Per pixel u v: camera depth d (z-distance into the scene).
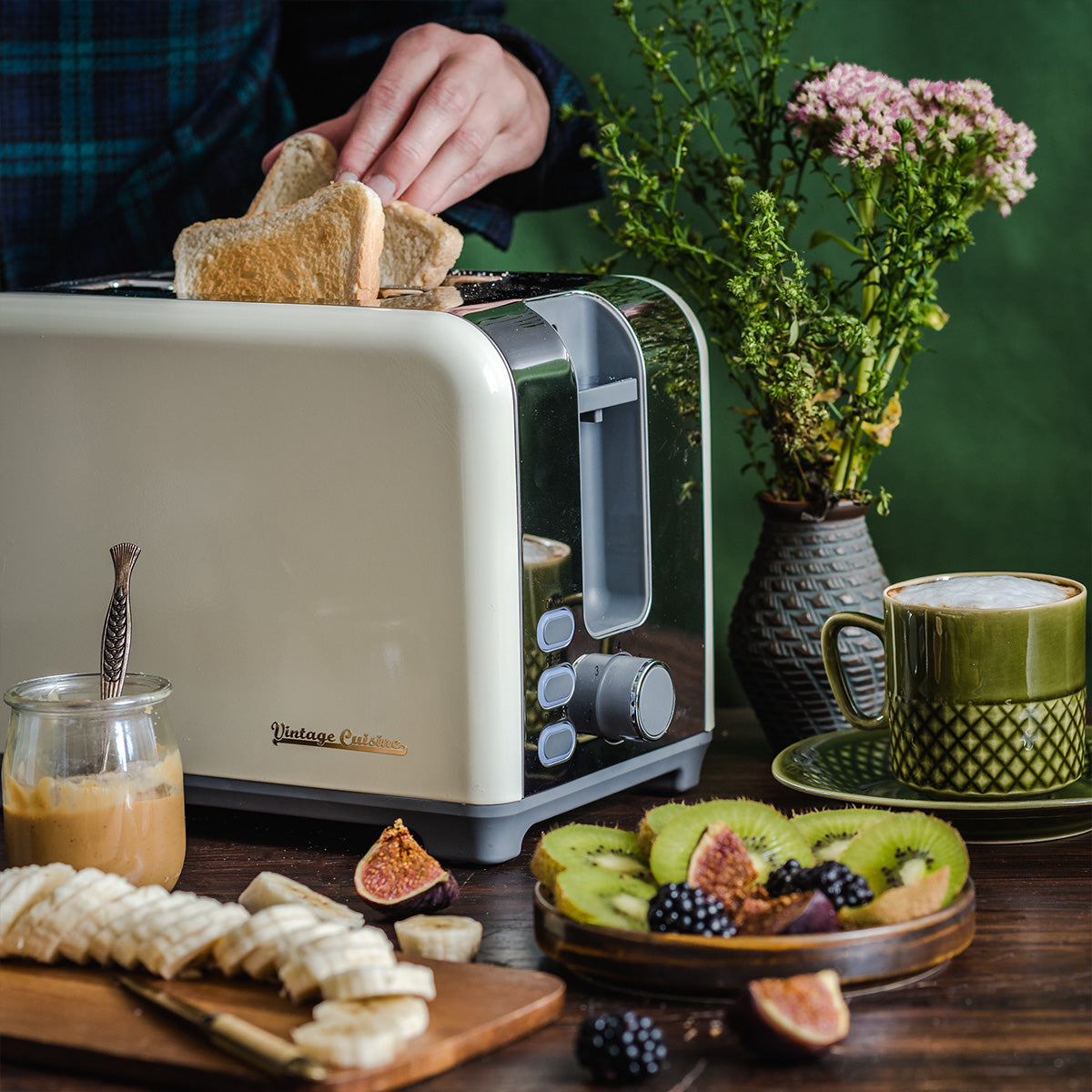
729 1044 0.69
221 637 0.94
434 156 1.19
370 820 0.93
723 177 1.21
